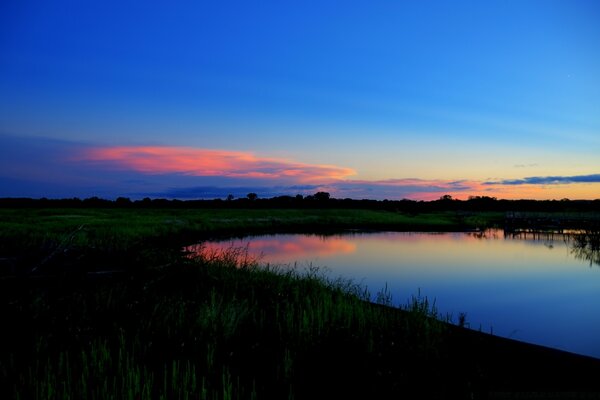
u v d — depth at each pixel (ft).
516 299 48.19
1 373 19.51
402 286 55.62
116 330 26.02
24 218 130.41
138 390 17.94
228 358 23.57
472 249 100.22
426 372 23.54
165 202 372.79
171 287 38.81
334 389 21.11
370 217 219.61
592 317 40.19
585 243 107.76
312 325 28.63
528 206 352.08
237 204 396.78
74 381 19.11
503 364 25.38
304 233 147.64
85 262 37.37
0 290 29.12
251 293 38.88
